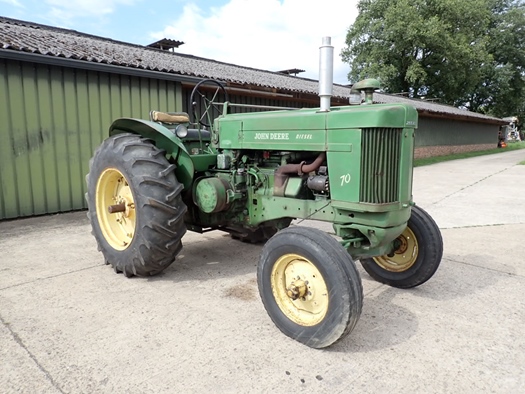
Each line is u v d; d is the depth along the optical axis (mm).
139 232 3051
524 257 3887
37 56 5250
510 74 33062
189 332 2391
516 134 39875
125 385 1894
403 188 2486
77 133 6004
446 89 29172
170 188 3045
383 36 26312
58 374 1974
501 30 33531
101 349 2195
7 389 1857
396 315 2658
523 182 9219
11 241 4375
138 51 9234
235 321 2539
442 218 5602
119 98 6457
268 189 3078
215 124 3385
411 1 26406
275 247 2367
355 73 29000
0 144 5250
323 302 2219
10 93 5270
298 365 2068
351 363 2088
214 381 1928
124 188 3404
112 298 2869
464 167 13102
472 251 4078
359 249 2658
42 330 2398
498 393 1851
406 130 2449
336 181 2514
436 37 24875
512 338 2354
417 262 2992
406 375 1986
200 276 3344
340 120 2449
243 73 10992
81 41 8008
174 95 7246
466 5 26969
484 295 2988
